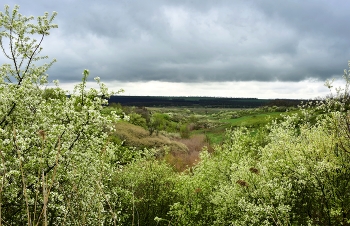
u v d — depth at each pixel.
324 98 9.55
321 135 9.28
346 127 8.31
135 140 37.06
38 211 7.12
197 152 36.62
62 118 8.05
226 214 10.33
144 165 14.63
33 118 7.84
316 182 8.13
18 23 8.52
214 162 13.09
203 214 11.52
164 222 13.23
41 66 9.28
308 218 8.00
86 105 7.96
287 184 8.50
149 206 13.65
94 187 7.95
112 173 10.98
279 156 9.30
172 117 72.81
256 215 8.09
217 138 42.12
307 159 8.43
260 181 8.73
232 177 10.10
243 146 13.59
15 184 6.52
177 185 12.41
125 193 11.59
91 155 8.52
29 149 7.07
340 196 7.72
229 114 81.44
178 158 29.30
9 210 7.15
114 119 8.00
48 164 6.99
